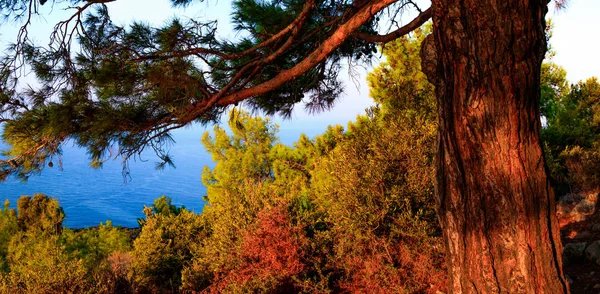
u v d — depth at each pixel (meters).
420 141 6.25
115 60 3.91
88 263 12.43
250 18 4.73
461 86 2.90
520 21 2.71
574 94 14.45
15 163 4.02
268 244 6.46
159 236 9.36
